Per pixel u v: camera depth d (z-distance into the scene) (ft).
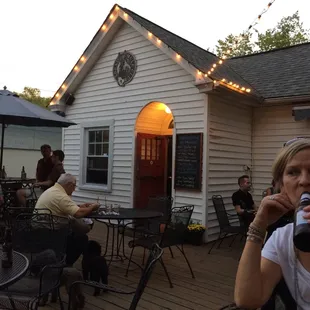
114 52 27.17
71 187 14.29
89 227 14.30
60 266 9.51
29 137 57.52
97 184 28.45
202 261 17.61
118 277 14.89
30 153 57.67
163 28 28.43
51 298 11.98
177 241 14.96
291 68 27.86
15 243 10.94
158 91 24.20
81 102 29.66
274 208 3.84
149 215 15.40
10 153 55.62
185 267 16.60
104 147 28.12
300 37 77.46
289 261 3.90
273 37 77.82
